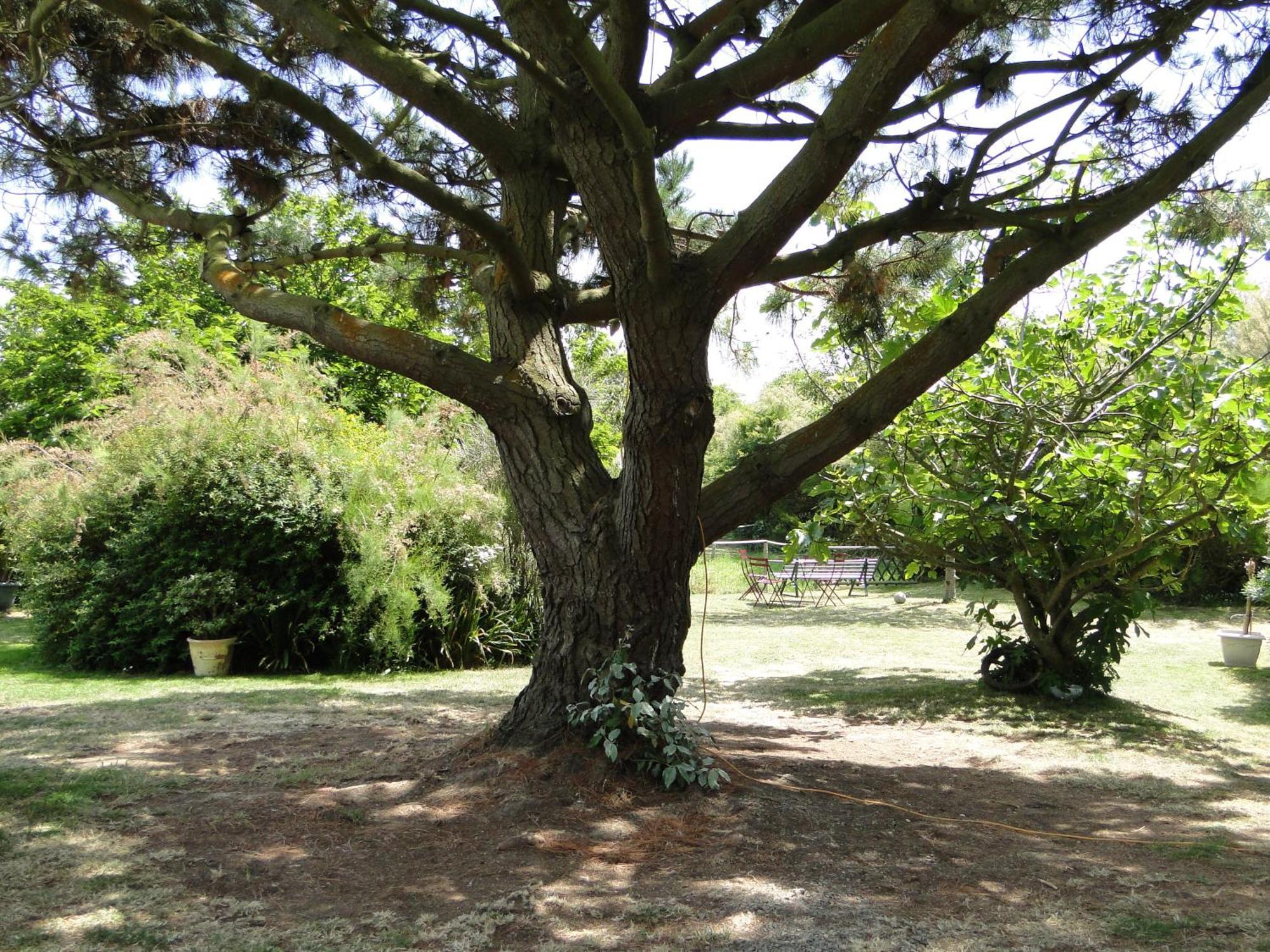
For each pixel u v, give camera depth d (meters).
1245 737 6.59
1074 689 7.61
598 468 4.75
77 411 18.17
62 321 19.30
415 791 4.50
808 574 17.61
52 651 9.81
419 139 6.37
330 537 9.51
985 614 8.21
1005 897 3.45
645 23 3.93
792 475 4.55
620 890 3.43
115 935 3.01
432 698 7.78
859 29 4.02
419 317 7.23
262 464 9.49
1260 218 4.95
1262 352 15.45
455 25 3.86
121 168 6.10
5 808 4.29
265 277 11.68
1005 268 4.54
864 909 3.29
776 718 7.27
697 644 11.73
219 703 7.43
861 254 5.64
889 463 6.95
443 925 3.12
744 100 4.30
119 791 4.59
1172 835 4.30
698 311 4.15
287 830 4.04
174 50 5.32
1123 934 3.11
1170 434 6.16
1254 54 4.56
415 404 20.05
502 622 10.00
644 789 4.41
